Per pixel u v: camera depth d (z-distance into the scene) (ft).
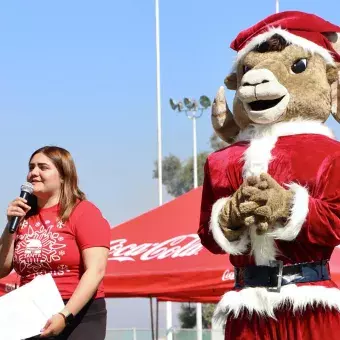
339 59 14.60
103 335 14.62
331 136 13.89
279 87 13.53
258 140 13.61
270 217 12.25
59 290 14.48
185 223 25.49
